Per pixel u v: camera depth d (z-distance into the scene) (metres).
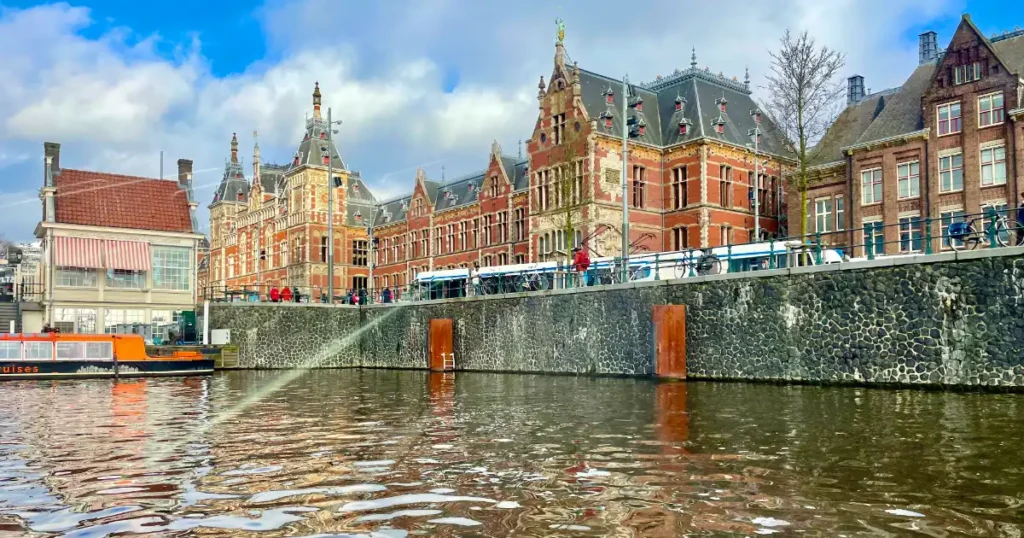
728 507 8.18
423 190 70.06
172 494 9.18
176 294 43.38
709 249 28.61
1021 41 36.69
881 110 43.25
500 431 14.20
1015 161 33.66
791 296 24.42
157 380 32.03
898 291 21.97
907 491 8.77
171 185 44.97
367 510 8.30
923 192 37.34
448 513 8.12
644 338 28.70
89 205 41.72
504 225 59.09
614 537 7.18
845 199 41.22
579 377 29.91
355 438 13.55
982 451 11.09
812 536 7.12
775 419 15.12
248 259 87.81
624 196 33.41
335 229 76.56
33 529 7.70
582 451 11.79
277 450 12.28
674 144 49.50
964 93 35.91
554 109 50.50
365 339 45.31
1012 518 7.62
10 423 16.28
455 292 47.34
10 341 31.14
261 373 38.47
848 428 13.64
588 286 31.34
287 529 7.61
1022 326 19.55
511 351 35.00
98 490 9.42
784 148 41.59
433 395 22.73
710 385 24.23
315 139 76.88
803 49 31.67
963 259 20.67
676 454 11.38
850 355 22.94
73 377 32.12
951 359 20.83
